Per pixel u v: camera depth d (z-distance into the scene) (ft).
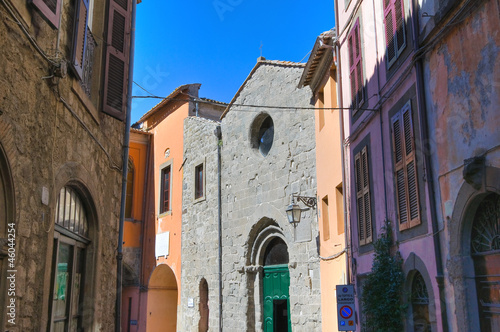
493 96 16.03
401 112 23.52
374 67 27.81
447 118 19.19
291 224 43.91
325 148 38.86
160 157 70.13
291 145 45.19
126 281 70.44
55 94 17.75
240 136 53.16
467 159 17.08
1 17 13.52
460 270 18.01
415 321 22.76
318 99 41.70
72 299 21.66
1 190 13.85
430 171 20.49
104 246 25.35
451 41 18.83
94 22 24.47
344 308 25.21
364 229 28.81
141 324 66.18
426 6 20.95
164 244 65.77
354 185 31.45
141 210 70.74
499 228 16.67
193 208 60.75
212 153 58.08
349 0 33.17
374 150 27.61
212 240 55.72
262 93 50.42
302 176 43.27
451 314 18.56
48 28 17.04
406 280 23.09
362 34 29.99
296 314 42.14
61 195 19.90
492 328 17.07
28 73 15.35
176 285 68.64
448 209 19.02
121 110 25.36
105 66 24.43
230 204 53.36
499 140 15.70
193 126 63.10
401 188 23.58
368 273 27.48
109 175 26.27
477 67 17.02
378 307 24.02
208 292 55.52
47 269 17.20
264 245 48.80
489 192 16.58
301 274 42.09
